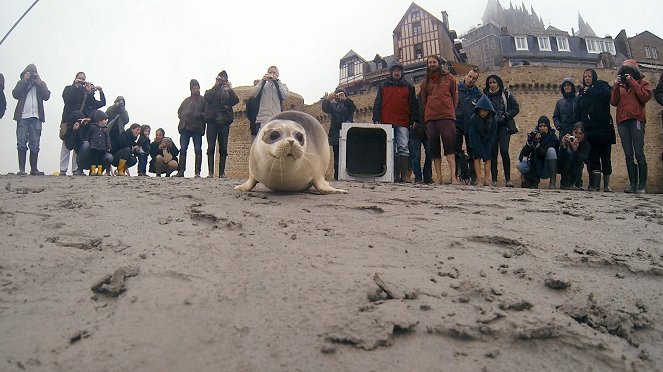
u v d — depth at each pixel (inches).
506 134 347.6
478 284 96.3
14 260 108.0
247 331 77.0
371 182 318.0
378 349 73.3
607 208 195.0
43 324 79.5
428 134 317.4
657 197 250.2
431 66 315.3
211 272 101.4
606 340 78.0
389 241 130.8
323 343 73.8
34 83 388.2
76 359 68.9
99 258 112.0
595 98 327.3
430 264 112.0
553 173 346.3
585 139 333.7
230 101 397.4
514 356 73.4
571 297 94.8
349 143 350.3
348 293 91.4
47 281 97.6
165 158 498.9
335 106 410.3
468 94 362.3
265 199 194.1
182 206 176.6
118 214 160.7
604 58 1668.3
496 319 82.8
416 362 70.5
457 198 216.2
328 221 153.3
